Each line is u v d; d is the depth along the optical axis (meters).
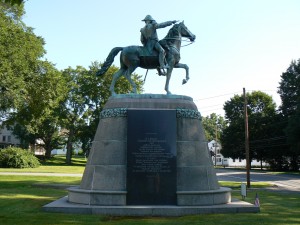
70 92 69.62
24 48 40.03
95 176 12.73
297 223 10.24
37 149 106.38
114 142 12.91
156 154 12.53
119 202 12.03
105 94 68.75
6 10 39.03
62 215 11.05
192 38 14.89
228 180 38.09
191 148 12.99
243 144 74.62
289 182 37.31
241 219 10.58
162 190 12.29
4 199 14.86
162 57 13.91
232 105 82.44
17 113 46.19
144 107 13.29
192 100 14.16
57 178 30.23
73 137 76.62
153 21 14.30
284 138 67.62
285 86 69.00
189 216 11.09
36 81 42.94
